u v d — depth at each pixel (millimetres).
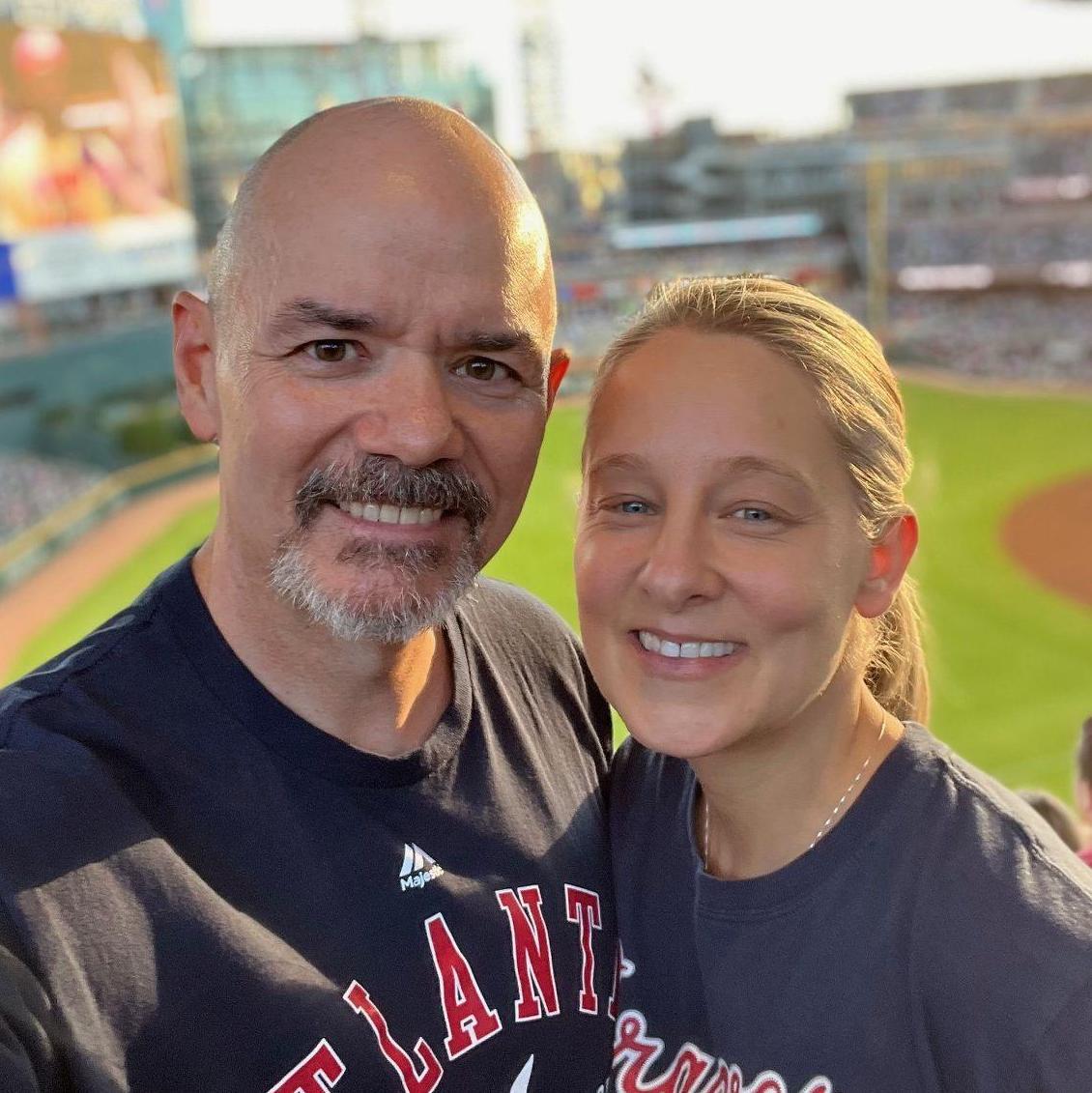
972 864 482
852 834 509
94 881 441
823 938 503
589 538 534
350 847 507
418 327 480
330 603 491
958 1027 464
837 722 523
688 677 513
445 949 511
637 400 513
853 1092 485
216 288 512
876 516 523
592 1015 551
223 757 497
